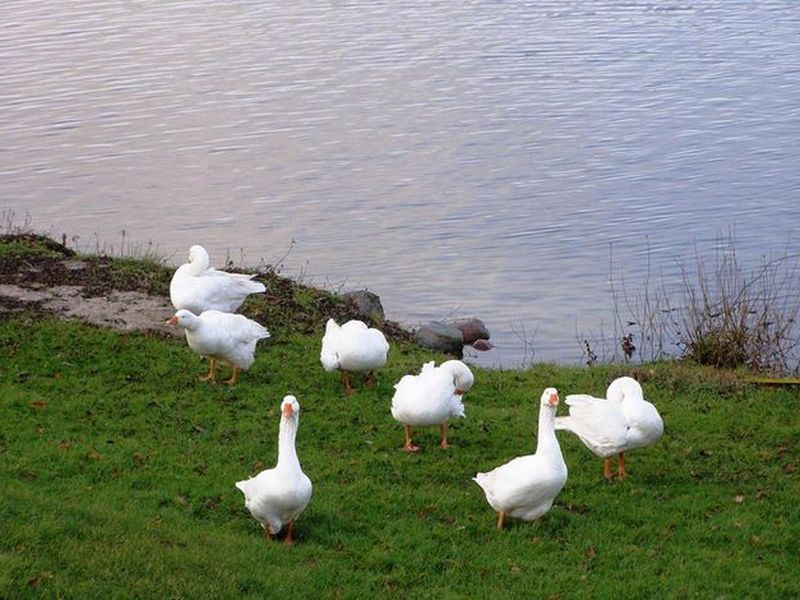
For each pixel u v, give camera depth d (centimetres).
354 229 3198
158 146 3834
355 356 1647
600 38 5234
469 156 3797
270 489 1176
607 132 4006
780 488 1415
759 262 2852
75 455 1396
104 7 5662
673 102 4316
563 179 3575
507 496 1247
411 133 4012
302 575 1131
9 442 1431
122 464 1388
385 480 1400
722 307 2253
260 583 1104
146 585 1055
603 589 1150
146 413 1563
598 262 2934
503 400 1770
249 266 2797
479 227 3209
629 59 4891
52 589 1024
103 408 1569
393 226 3219
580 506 1351
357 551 1209
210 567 1111
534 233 3161
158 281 2152
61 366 1698
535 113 4222
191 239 3111
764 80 4559
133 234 3116
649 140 3916
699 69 4728
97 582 1047
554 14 5688
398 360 1919
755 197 3388
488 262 2955
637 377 1897
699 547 1253
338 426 1569
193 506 1292
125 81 4466
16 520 1132
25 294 1995
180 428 1522
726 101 4309
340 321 2150
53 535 1116
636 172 3628
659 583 1166
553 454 1241
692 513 1338
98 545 1112
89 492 1301
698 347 2127
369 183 3556
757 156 3734
